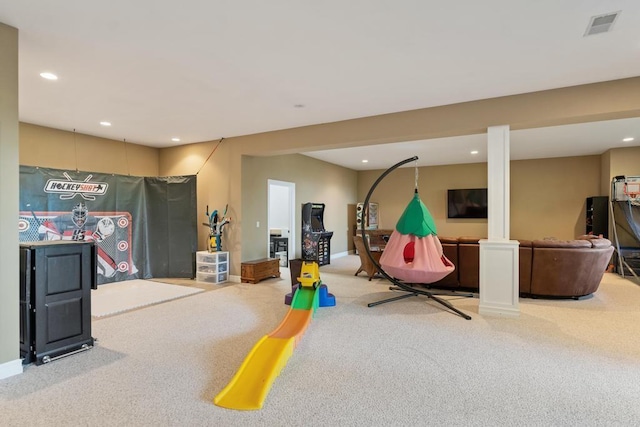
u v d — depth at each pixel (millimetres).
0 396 2316
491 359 2910
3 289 2557
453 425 2012
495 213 4145
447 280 5406
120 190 5992
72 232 5348
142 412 2133
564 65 3225
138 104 4297
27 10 2338
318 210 8562
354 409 2168
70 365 2791
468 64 3217
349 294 5258
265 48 2910
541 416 2102
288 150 5703
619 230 7020
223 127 5465
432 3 2281
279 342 3045
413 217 4590
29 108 4441
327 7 2320
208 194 6473
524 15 2426
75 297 3051
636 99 3480
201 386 2451
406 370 2709
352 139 5004
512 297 4051
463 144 7008
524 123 3973
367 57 3078
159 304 4660
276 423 2023
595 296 5051
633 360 2887
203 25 2545
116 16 2416
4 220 2557
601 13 2395
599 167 8133
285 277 6652
